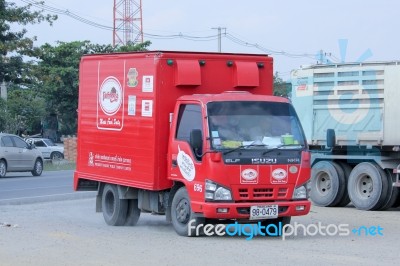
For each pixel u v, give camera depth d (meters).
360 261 10.97
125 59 14.92
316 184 20.52
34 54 41.16
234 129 13.09
